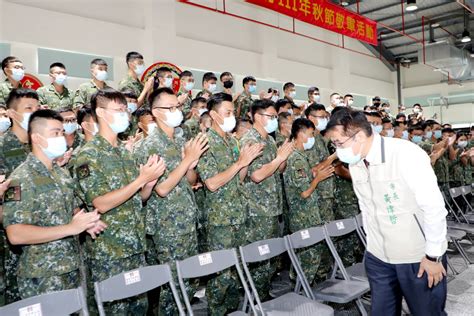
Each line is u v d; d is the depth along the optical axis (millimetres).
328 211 3412
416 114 8422
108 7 6648
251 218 2777
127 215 2018
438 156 5203
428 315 1728
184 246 2238
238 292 2600
